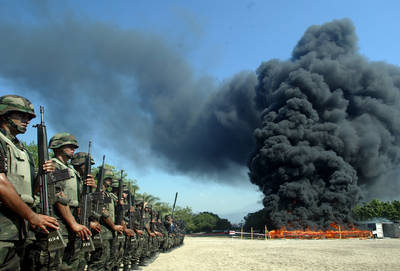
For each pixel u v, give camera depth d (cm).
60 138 546
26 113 369
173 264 1173
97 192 654
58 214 464
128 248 948
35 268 408
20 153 365
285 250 1930
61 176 419
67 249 489
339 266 1127
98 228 627
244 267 1109
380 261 1279
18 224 323
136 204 1193
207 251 1861
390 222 4997
